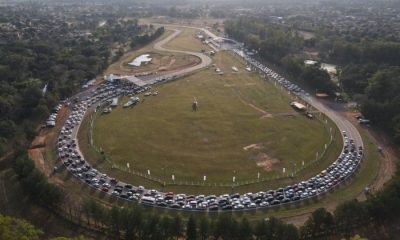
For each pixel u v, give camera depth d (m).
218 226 173.75
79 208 199.50
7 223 152.12
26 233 152.38
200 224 174.88
